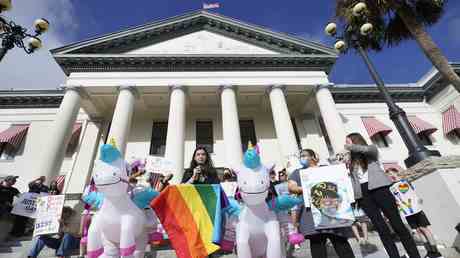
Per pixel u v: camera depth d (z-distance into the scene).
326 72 19.28
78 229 6.34
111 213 3.25
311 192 3.72
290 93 18.62
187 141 18.53
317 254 3.48
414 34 8.98
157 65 17.41
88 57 16.69
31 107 19.61
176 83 16.72
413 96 23.47
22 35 9.00
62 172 16.75
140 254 3.42
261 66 18.19
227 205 3.36
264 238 3.13
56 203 6.34
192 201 3.38
